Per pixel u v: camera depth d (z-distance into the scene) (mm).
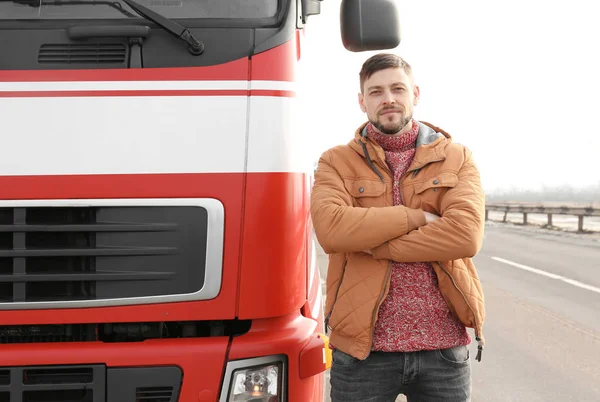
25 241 2752
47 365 2697
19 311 2750
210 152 2799
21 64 2814
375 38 3139
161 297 2756
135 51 2830
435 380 2842
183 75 2824
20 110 2777
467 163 2988
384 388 2863
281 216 2830
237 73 2850
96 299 2752
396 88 2900
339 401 2904
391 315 2822
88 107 2787
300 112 2980
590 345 6949
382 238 2777
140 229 2758
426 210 2939
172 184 2775
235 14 2922
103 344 2752
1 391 2691
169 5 2922
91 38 2838
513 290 10375
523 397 5340
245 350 2764
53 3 2865
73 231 2748
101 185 2758
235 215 2793
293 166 2885
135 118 2791
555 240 19625
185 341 2771
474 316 2811
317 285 3809
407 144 2994
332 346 2957
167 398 2746
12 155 2758
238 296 2783
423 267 2846
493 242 18953
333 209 2877
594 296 9828
